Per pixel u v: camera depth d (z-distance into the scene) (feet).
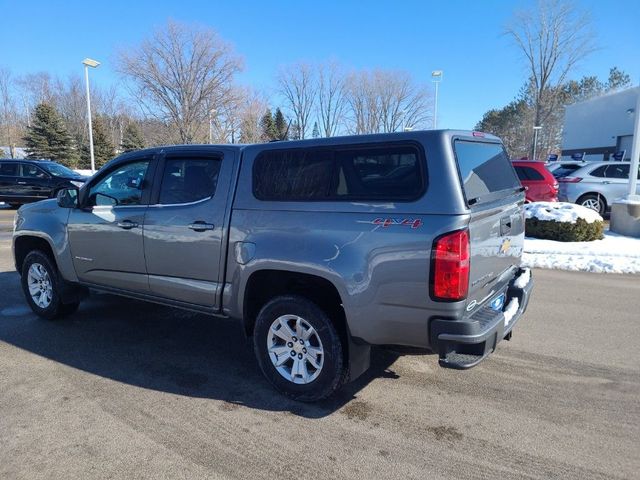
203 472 9.24
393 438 10.42
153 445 10.09
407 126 149.59
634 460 9.65
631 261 27.45
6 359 14.40
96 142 176.04
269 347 12.23
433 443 10.23
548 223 33.63
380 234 10.23
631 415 11.39
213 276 12.88
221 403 11.91
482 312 10.89
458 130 11.02
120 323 17.69
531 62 166.81
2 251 31.14
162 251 13.74
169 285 13.79
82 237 15.80
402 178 10.28
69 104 202.69
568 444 10.19
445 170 9.87
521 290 12.89
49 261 17.21
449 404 11.90
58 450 9.89
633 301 20.77
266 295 12.91
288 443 10.21
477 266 10.46
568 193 44.62
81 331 16.84
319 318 11.32
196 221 12.95
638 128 36.09
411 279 9.96
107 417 11.18
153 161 14.25
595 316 18.72
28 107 211.00
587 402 12.00
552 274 25.96
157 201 13.98
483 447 10.09
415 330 10.20
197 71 115.44
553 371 13.79
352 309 10.66
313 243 11.02
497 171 12.72
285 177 11.74
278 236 11.52
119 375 13.42
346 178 10.91
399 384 12.98
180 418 11.18
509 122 224.12
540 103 169.58
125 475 9.14
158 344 15.71
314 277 11.24
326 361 11.36
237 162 12.60
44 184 54.95
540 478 9.10
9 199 55.52
